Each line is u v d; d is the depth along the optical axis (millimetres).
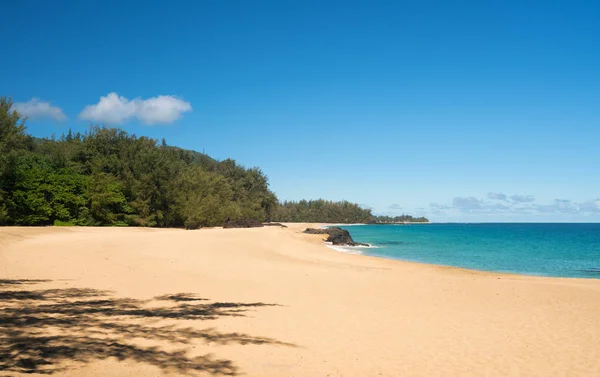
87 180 51406
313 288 16812
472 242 67688
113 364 6652
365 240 73312
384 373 7324
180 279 17547
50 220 48031
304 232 69750
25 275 16109
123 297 12977
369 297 15250
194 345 8180
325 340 9289
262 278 18969
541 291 17359
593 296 16344
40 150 56844
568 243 65750
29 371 6004
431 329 10758
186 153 103500
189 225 60594
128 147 59531
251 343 8641
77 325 9023
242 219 80375
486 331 10727
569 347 9422
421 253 45125
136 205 55688
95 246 26875
